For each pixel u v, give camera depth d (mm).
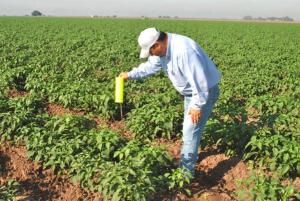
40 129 5285
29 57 11516
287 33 28188
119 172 4188
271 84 8773
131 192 4039
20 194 4574
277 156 4625
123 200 4117
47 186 4676
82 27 29797
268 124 5355
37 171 4887
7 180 4797
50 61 10703
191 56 3930
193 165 4613
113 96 6566
